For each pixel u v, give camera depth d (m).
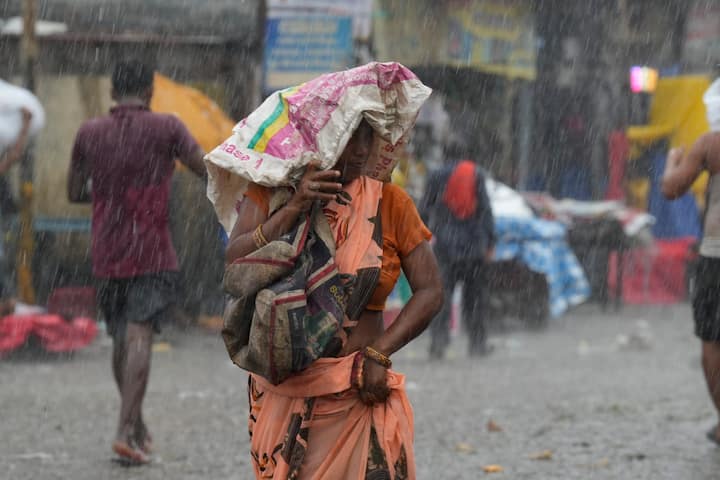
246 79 37.06
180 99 34.19
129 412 18.39
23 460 18.86
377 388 10.40
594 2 54.91
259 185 10.53
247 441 20.58
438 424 22.44
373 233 10.55
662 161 55.59
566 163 55.59
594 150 55.94
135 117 18.86
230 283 10.16
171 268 18.89
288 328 9.89
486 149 50.56
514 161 53.22
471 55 49.25
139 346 18.53
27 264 35.75
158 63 37.28
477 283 33.56
